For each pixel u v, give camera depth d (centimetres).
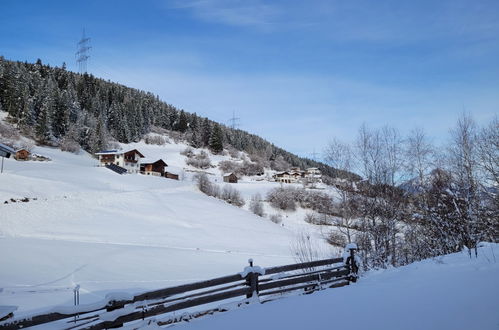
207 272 2125
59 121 10125
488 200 1591
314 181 6862
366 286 888
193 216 4525
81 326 534
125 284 1684
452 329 500
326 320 585
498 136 1675
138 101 16262
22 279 1648
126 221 3816
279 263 2561
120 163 8781
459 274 927
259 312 672
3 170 5162
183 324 608
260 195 7200
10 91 10381
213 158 13462
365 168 1869
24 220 3316
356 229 1780
